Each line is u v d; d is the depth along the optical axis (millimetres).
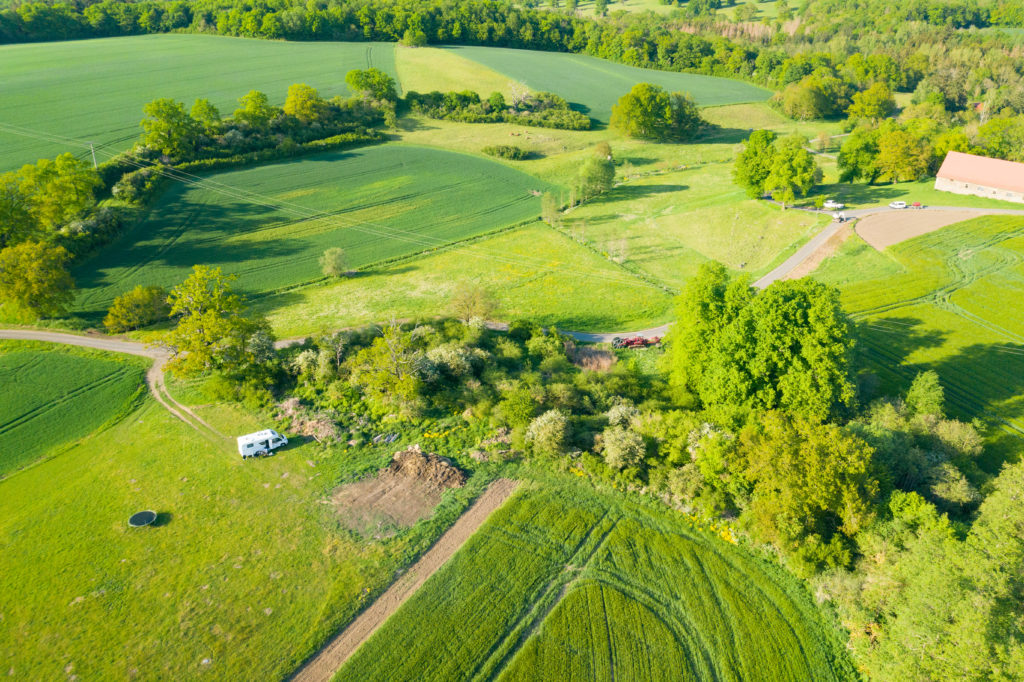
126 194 113750
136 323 83438
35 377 70625
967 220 110500
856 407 60094
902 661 34969
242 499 51062
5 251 79812
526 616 40969
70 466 56438
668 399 64188
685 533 47562
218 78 183125
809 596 42219
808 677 37312
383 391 63312
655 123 171125
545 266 104812
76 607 41562
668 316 88688
